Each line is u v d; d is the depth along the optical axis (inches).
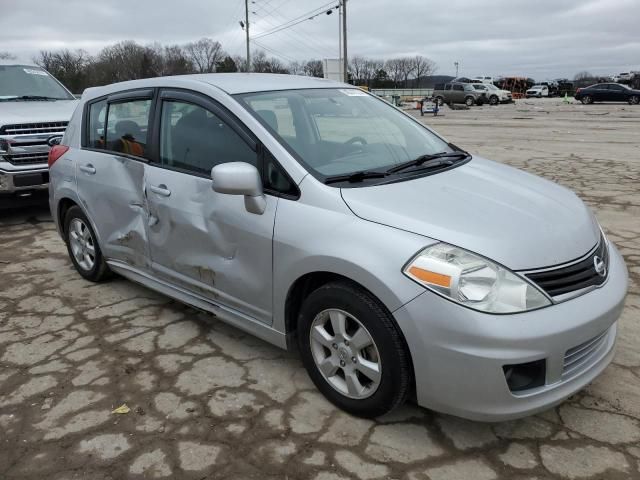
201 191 134.1
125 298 177.3
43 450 106.9
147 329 155.5
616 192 309.3
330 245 106.6
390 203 108.7
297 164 118.4
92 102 180.9
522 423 111.7
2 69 329.1
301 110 139.2
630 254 205.0
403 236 100.9
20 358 141.2
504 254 97.8
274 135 124.1
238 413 116.6
